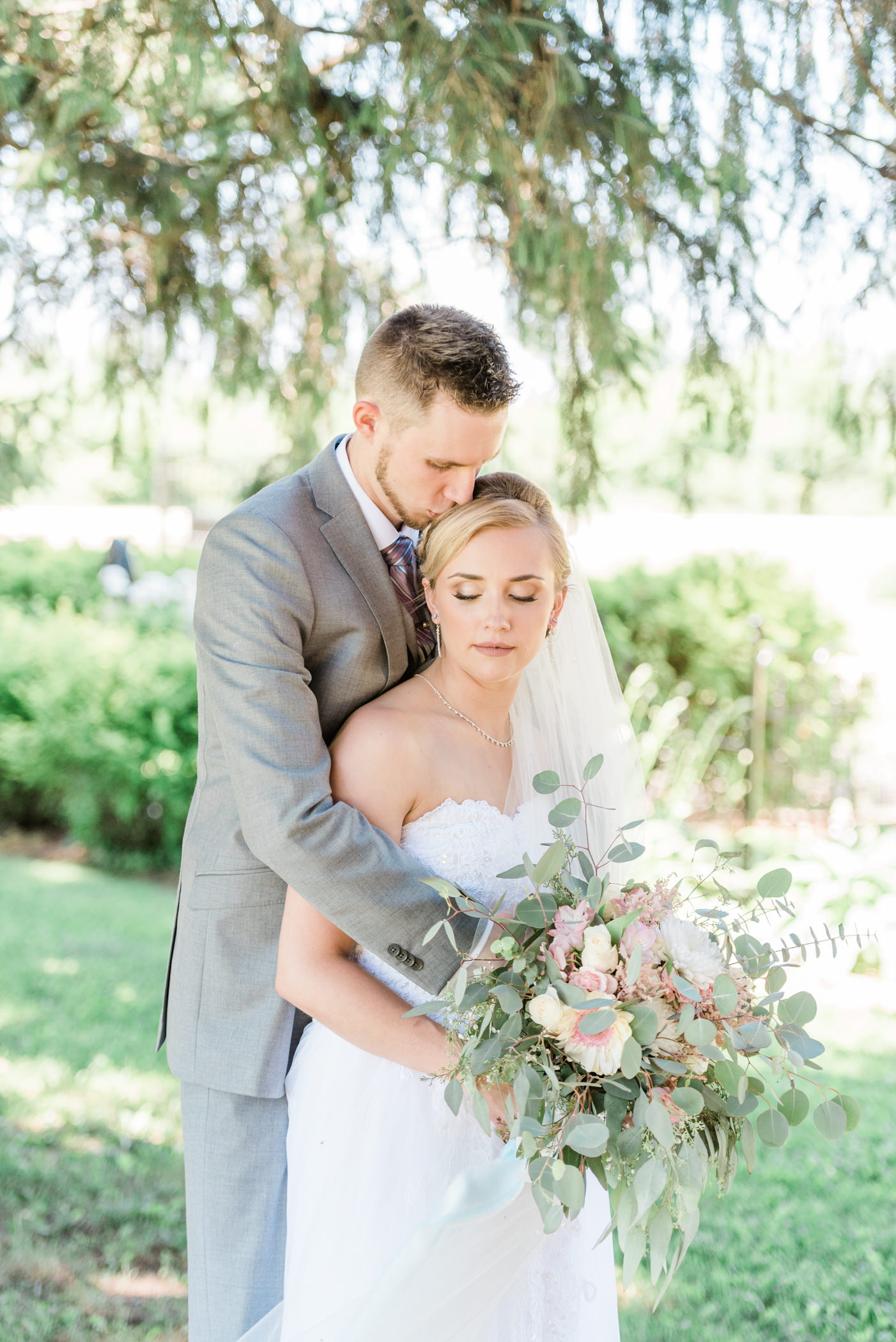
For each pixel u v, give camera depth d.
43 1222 3.19
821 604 8.24
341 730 1.77
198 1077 1.85
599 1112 1.47
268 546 1.75
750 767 7.87
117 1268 2.99
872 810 7.70
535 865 1.61
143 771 7.48
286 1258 1.76
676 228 2.98
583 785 1.93
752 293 3.04
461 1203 1.53
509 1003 1.44
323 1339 1.54
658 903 1.53
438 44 2.36
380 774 1.69
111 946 5.84
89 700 7.55
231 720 1.68
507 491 1.79
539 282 3.19
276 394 3.66
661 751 7.94
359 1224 1.62
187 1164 1.89
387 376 1.73
